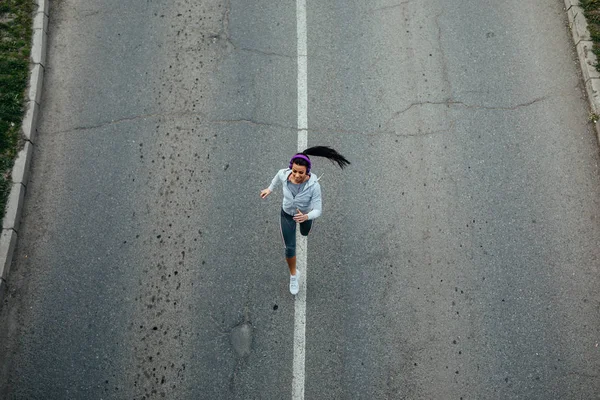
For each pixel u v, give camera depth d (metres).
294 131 7.77
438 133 7.71
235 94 8.05
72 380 6.23
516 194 7.25
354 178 7.42
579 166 7.39
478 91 8.02
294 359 6.33
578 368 6.23
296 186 5.67
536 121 7.74
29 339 6.43
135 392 6.19
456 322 6.50
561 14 8.66
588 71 7.94
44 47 8.37
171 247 6.97
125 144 7.66
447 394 6.15
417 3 8.86
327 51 8.44
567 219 7.05
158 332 6.48
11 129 7.56
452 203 7.21
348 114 7.90
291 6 8.87
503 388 6.15
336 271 6.84
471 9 8.78
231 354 6.36
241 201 7.28
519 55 8.30
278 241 7.05
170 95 8.05
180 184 7.38
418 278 6.76
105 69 8.27
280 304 6.64
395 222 7.12
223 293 6.70
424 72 8.21
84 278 6.79
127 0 8.93
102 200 7.28
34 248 6.96
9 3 8.66
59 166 7.50
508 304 6.58
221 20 8.72
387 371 6.27
